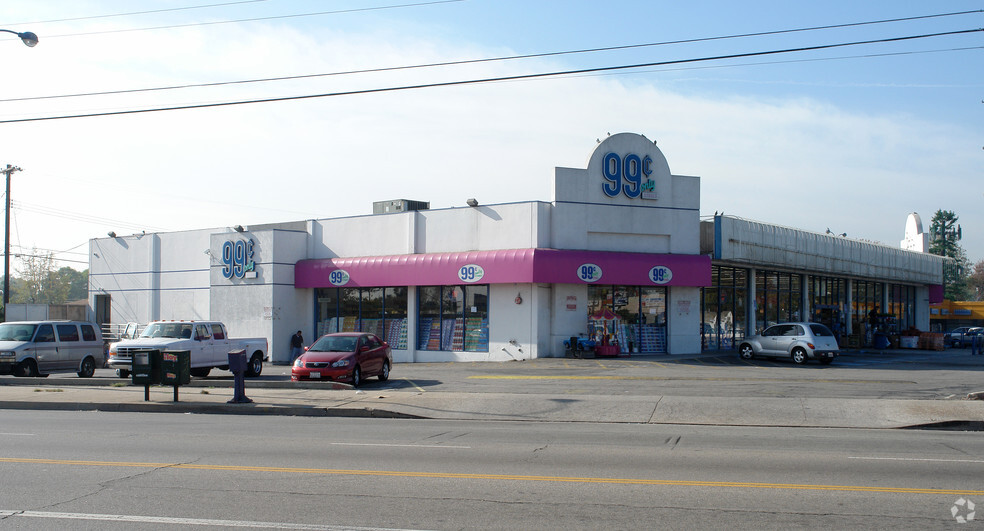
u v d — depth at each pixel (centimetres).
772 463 1068
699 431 1468
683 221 3309
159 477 960
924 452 1174
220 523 740
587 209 3189
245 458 1105
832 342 3019
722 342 3566
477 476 967
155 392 2131
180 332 2508
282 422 1611
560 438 1343
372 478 954
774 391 2056
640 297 3272
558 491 880
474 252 3238
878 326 4641
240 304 3788
